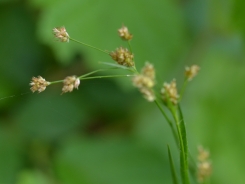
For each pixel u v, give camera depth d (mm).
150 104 579
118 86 572
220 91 605
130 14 589
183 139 376
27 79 570
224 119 600
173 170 391
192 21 607
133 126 576
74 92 571
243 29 596
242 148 591
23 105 565
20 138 557
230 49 604
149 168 559
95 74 561
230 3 594
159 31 594
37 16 577
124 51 374
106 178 554
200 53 607
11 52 571
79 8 572
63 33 380
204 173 429
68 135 563
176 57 598
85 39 563
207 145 589
